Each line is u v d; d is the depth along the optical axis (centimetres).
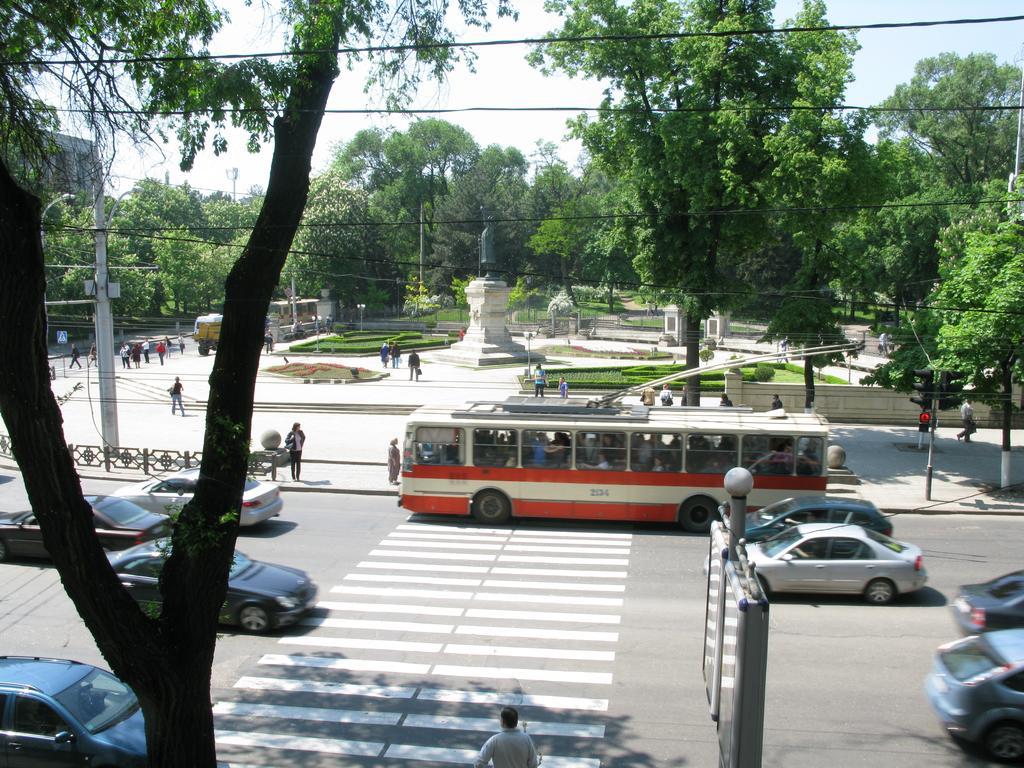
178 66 949
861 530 1783
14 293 756
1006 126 6122
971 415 3434
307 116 905
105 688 1136
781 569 1744
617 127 3231
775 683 1377
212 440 873
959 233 3161
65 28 927
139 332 7575
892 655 1488
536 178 9700
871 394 3888
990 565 2006
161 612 876
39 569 1956
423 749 1192
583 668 1446
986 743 1141
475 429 2367
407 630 1612
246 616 1595
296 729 1250
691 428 2291
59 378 5088
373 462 3111
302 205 908
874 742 1191
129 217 7431
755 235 3244
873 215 3481
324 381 4841
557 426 2338
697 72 3039
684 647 1530
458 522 2403
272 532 2286
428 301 8550
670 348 6788
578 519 2450
